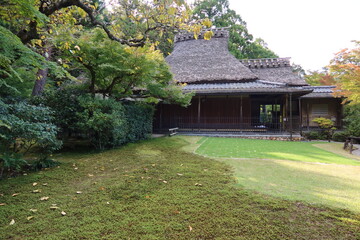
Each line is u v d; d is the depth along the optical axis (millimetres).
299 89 12414
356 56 8391
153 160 6203
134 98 11383
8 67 4078
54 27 5773
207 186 3871
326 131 13070
